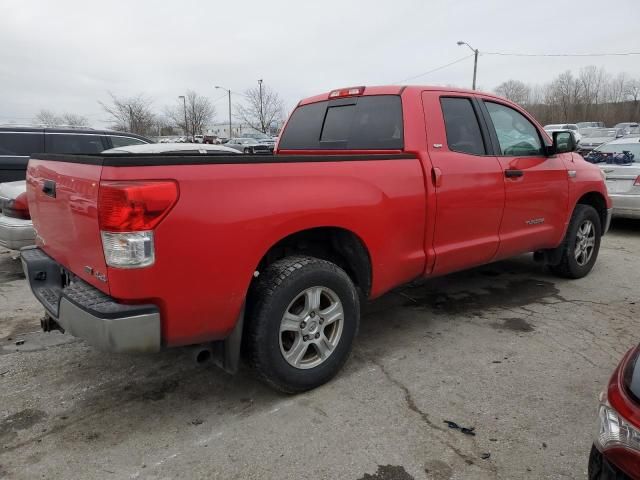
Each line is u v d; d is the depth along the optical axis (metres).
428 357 3.76
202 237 2.59
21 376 3.51
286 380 3.11
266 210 2.83
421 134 3.85
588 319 4.49
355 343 4.02
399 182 3.57
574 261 5.51
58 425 2.93
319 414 3.02
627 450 1.67
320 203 3.08
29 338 4.16
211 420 2.98
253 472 2.52
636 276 5.82
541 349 3.88
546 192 4.90
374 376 3.48
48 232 3.22
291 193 2.96
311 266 3.11
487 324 4.40
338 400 3.18
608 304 4.87
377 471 2.52
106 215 2.41
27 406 3.13
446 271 4.13
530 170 4.68
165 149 6.98
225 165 2.69
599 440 1.82
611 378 1.93
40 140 7.86
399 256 3.65
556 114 67.25
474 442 2.74
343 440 2.77
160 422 2.96
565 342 4.00
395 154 3.64
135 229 2.40
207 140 36.75
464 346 3.95
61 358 3.79
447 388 3.30
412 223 3.70
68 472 2.53
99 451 2.69
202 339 2.80
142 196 2.39
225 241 2.68
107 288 2.54
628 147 8.94
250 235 2.77
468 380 3.41
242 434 2.84
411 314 4.66
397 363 3.67
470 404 3.11
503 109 4.68
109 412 3.07
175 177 2.50
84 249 2.69
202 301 2.67
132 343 2.51
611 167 8.12
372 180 3.40
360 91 4.28
